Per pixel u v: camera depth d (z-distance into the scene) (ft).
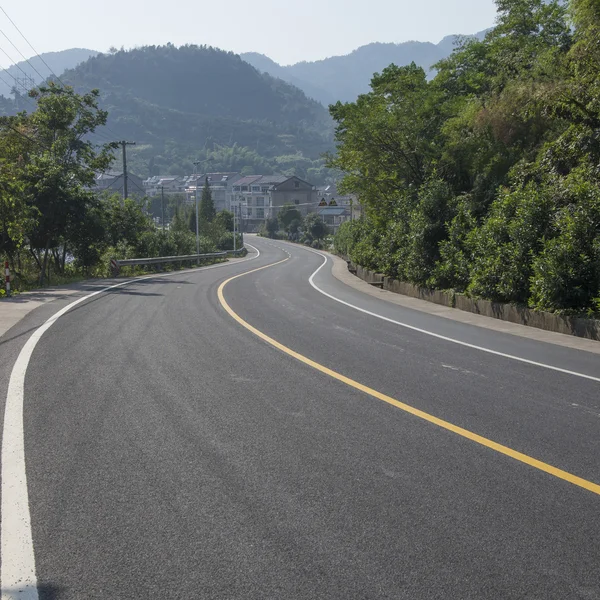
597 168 50.96
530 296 45.47
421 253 65.41
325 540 11.68
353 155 97.60
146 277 92.63
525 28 85.05
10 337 33.58
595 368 28.25
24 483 14.26
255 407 20.75
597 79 50.83
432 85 92.68
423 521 12.49
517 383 24.98
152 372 25.61
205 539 11.69
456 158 79.71
